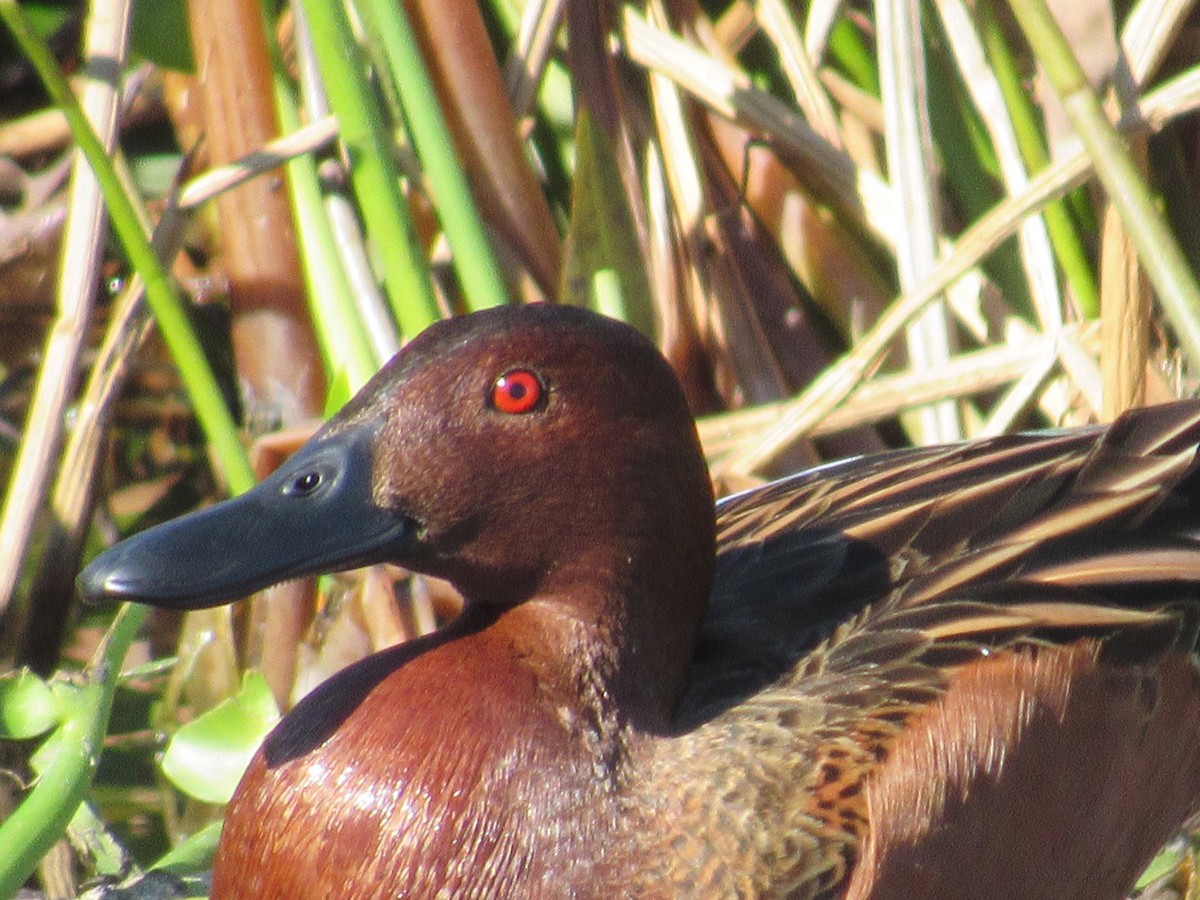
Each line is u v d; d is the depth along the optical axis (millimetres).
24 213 9266
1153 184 8555
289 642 7750
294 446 8023
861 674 5660
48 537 7984
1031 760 5652
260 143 8281
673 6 8641
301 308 8297
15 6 6602
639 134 8430
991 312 8320
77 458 7996
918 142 7902
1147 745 6023
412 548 5535
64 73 9805
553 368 5480
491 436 5477
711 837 5344
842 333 8523
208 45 8281
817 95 8359
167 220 7965
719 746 5484
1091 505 6105
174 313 7145
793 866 5344
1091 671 5832
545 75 8609
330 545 5395
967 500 6188
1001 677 5684
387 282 7473
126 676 7512
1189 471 6398
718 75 8234
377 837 5312
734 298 8344
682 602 5676
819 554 6148
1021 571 5953
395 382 5531
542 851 5309
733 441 7840
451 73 8102
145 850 7363
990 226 7527
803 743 5500
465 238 7379
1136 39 7871
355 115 7352
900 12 7887
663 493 5582
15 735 6297
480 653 5523
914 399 7809
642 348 5578
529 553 5555
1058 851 5758
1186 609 6164
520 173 8195
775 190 8406
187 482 9117
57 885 6887
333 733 5418
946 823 5488
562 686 5488
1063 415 8016
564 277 8062
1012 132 8055
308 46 8188
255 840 5449
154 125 9547
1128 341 7496
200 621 7922
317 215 7922
